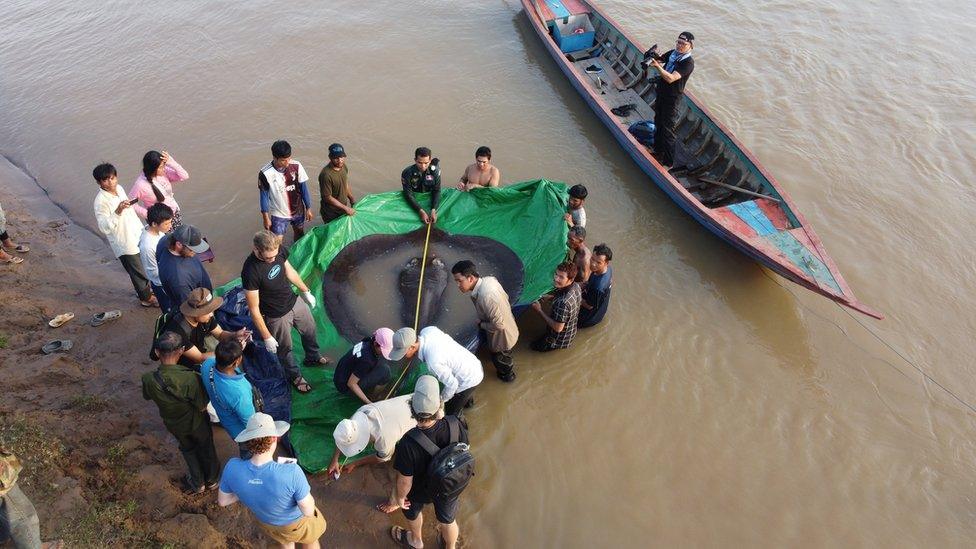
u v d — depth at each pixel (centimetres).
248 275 622
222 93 1398
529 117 1337
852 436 767
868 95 1380
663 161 1175
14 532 500
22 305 861
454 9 1717
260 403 614
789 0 1734
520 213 976
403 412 627
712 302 941
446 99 1386
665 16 1675
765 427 776
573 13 1530
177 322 620
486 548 650
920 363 852
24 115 1334
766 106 1356
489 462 730
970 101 1352
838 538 671
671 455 744
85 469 648
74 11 1734
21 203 1102
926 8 1689
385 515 659
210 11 1720
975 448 757
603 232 1065
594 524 677
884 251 1020
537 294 841
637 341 878
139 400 744
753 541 668
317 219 1063
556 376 827
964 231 1053
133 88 1416
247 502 501
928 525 682
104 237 1036
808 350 871
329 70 1473
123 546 586
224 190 1136
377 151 1241
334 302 858
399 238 955
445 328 826
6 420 672
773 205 1004
